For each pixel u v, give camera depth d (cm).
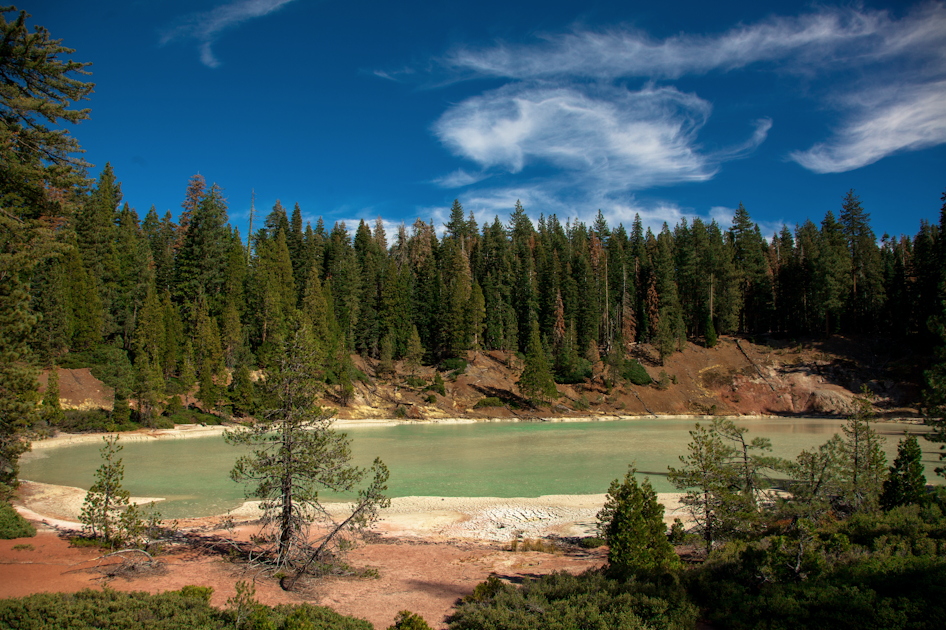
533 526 2169
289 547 1441
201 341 6028
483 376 7981
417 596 1294
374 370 7956
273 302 6925
